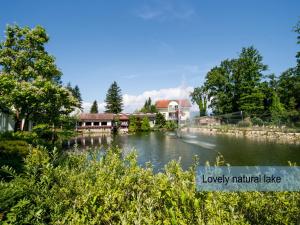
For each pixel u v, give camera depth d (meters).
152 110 100.62
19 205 3.33
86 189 3.38
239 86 60.78
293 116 40.53
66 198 3.42
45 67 22.17
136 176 3.59
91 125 68.31
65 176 3.79
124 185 3.42
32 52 22.27
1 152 9.73
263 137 38.22
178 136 46.09
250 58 60.25
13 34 22.02
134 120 70.81
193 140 36.81
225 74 64.88
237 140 34.69
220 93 64.06
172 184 3.20
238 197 3.24
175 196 2.93
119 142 36.91
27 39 22.05
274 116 43.88
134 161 4.00
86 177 3.94
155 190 3.16
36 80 20.59
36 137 18.17
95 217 2.94
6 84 18.30
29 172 3.85
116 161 4.17
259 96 56.09
